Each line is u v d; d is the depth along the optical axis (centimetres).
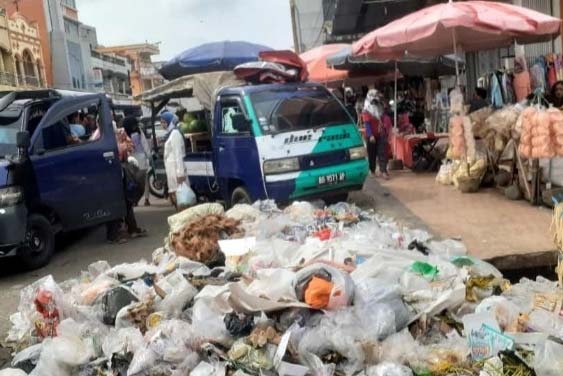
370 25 1988
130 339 397
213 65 1398
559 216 441
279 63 980
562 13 1166
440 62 1437
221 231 565
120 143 998
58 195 816
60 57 4747
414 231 587
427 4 1692
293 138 830
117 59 6331
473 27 809
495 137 839
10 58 4056
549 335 333
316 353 349
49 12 4756
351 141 867
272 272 414
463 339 356
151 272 520
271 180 810
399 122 1420
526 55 1281
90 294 488
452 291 388
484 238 623
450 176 973
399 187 1005
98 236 988
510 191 797
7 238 740
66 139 852
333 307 374
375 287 389
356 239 523
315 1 2900
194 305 411
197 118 1099
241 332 375
